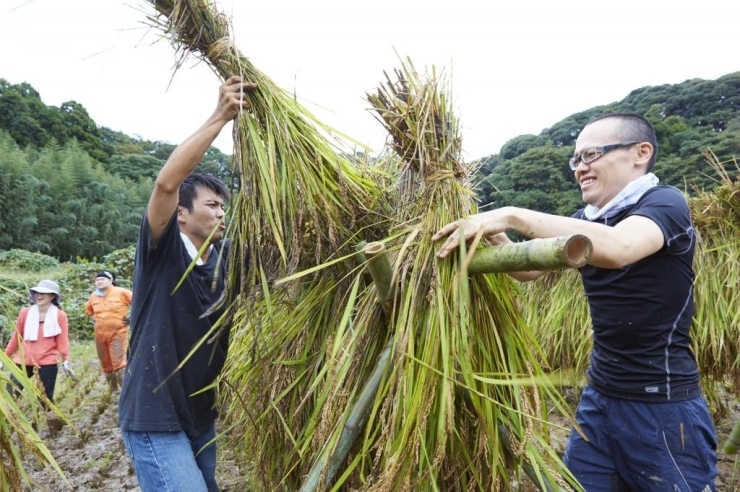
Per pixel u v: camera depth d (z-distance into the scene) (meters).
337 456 1.46
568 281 4.59
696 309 3.70
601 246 1.49
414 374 1.42
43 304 5.43
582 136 2.16
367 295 1.67
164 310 1.98
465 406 1.55
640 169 2.06
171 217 1.91
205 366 2.07
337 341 1.45
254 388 2.02
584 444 2.23
